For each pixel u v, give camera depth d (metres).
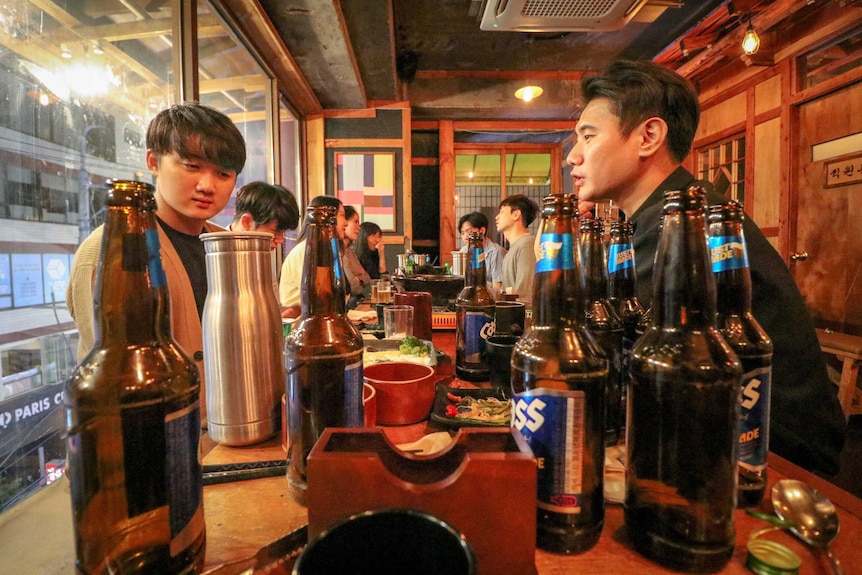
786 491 0.48
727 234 0.51
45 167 2.14
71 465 0.37
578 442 0.42
